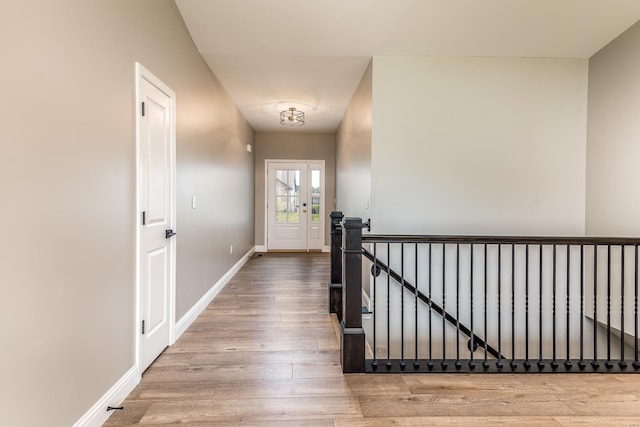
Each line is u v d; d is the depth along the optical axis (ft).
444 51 10.13
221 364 7.30
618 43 9.36
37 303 4.17
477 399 6.01
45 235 4.28
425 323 10.53
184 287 9.23
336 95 14.38
